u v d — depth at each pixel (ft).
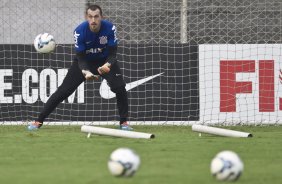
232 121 159.74
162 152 99.60
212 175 71.36
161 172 78.74
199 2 179.32
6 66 158.20
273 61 159.84
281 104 159.74
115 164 70.23
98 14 127.85
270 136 127.65
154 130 143.43
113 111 158.81
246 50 159.63
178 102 159.33
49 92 159.02
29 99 158.51
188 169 81.46
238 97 159.43
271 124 159.63
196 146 108.17
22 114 158.51
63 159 91.40
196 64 159.53
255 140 118.93
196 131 127.95
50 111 138.51
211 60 159.43
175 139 119.44
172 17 179.83
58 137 122.83
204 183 70.59
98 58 132.87
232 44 159.53
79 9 177.06
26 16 175.63
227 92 159.74
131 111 159.12
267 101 159.63
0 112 157.89
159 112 159.33
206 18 178.81
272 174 77.97
